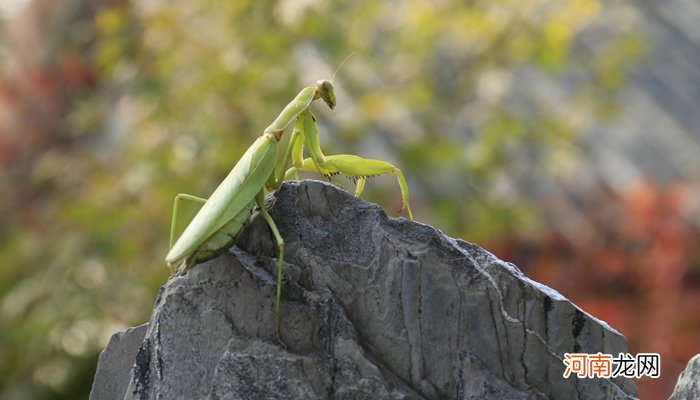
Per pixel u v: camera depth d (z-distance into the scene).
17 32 25.36
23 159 21.94
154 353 7.89
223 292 7.86
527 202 17.45
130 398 7.90
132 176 16.64
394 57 17.67
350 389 7.58
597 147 20.22
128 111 19.20
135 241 16.62
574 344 7.98
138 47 18.09
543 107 19.20
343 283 7.95
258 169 8.02
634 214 16.92
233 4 17.00
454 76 17.91
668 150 20.06
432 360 7.82
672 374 15.24
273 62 16.80
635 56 19.00
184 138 16.72
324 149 16.53
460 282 7.86
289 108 8.45
